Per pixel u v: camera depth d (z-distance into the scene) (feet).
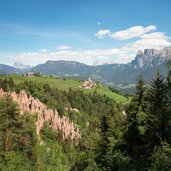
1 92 450.30
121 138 132.87
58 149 411.34
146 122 111.45
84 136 514.68
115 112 175.32
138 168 109.81
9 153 156.25
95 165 165.48
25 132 180.45
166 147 96.99
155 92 110.01
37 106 481.05
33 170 181.06
